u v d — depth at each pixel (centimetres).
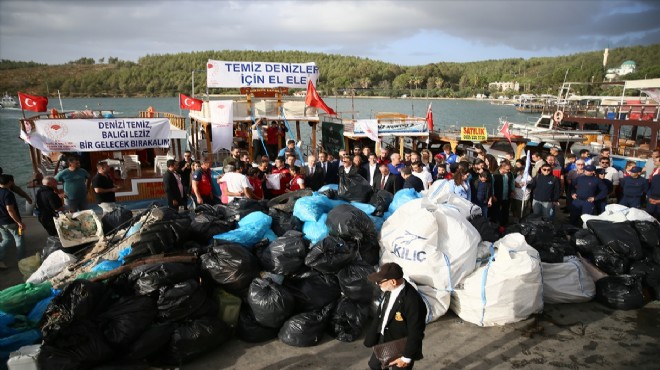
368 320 478
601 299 531
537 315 504
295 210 588
